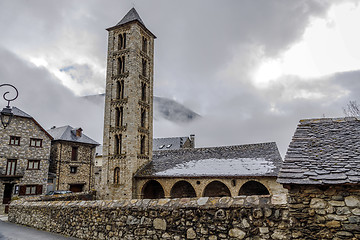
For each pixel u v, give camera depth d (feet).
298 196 20.43
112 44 119.55
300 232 19.97
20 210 49.24
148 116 118.73
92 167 143.95
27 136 114.52
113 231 30.83
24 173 111.14
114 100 112.47
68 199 73.20
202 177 87.40
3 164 105.50
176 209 26.45
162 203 27.94
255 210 22.72
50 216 40.98
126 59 113.80
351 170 19.48
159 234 27.04
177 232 25.94
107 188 104.22
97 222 32.94
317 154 23.08
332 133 27.22
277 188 77.56
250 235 22.53
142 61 121.60
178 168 99.50
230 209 23.85
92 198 91.86
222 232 23.75
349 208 18.80
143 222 28.43
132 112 107.04
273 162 88.33
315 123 30.99
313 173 20.07
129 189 99.71
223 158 101.45
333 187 19.49
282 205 21.91
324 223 19.34
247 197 24.34
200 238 24.62
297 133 28.94
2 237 37.47
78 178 136.26
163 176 94.17
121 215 30.45
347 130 27.27
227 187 92.48
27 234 38.88
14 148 109.60
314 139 26.45
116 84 114.11
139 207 29.04
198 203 25.71
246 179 82.02
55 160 128.88
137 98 111.24
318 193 19.88
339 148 23.44
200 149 117.91
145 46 125.29
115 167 105.09
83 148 141.28
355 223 18.45
